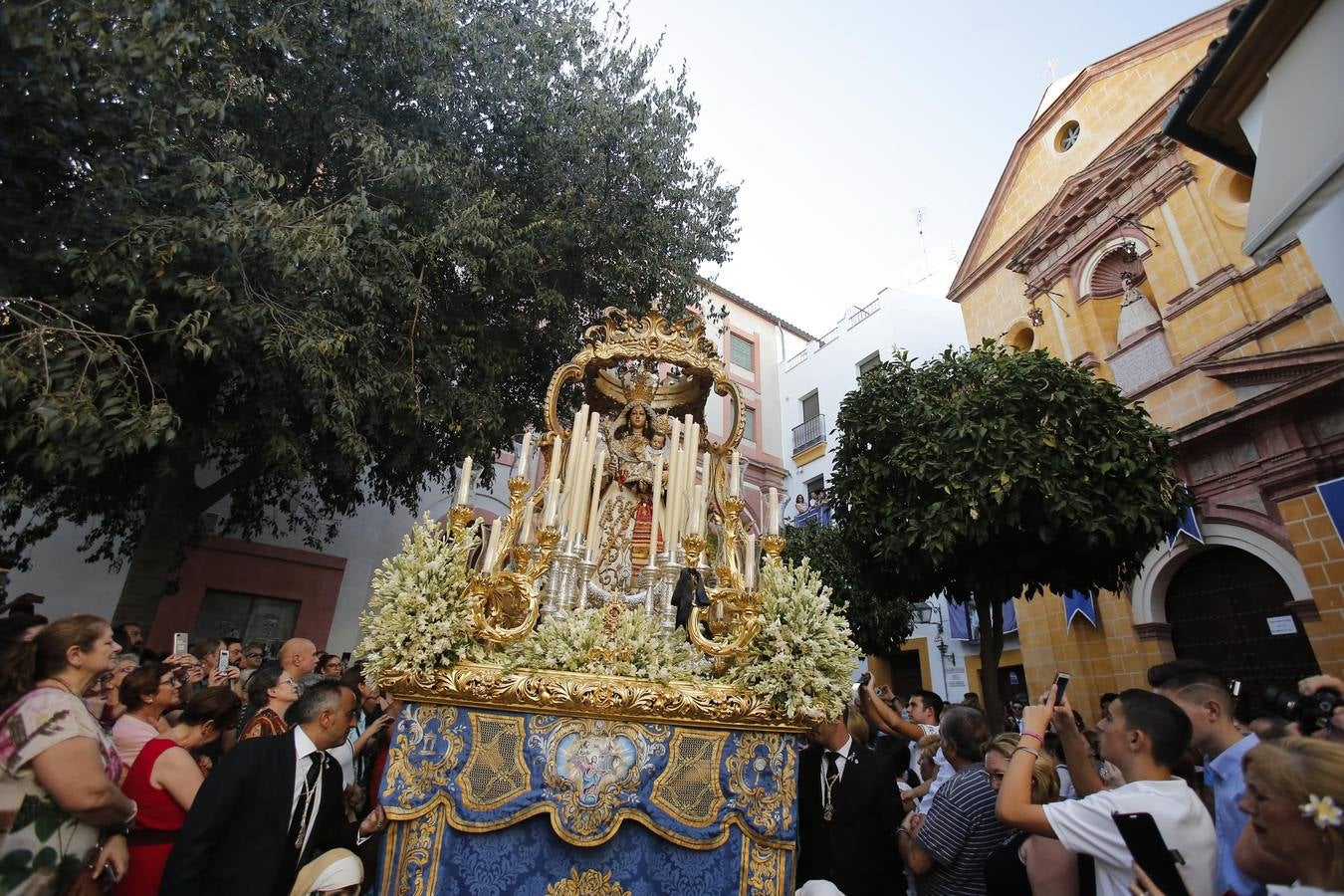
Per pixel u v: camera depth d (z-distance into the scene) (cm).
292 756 285
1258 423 948
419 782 291
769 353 2345
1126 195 1238
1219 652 1012
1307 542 887
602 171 921
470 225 739
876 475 789
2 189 479
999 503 662
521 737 299
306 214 649
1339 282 394
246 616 1106
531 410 988
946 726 371
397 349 782
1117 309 1273
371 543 1244
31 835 234
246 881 253
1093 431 701
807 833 369
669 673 318
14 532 861
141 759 304
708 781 305
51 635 274
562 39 920
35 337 453
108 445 477
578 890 285
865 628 1228
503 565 403
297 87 728
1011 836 296
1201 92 482
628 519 454
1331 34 388
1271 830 165
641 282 951
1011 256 1496
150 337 588
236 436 723
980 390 752
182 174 580
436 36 772
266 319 617
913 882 375
